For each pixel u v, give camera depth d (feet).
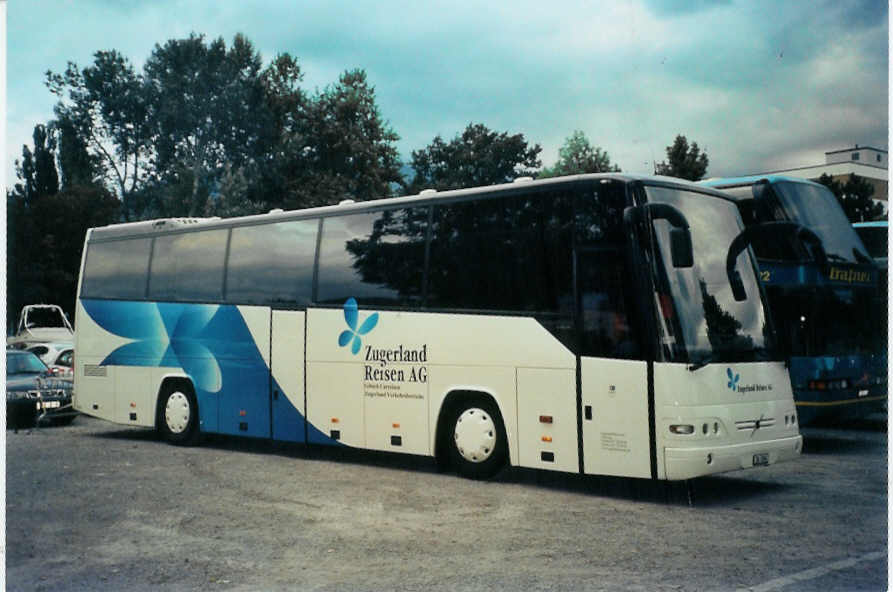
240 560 24.12
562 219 33.86
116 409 52.19
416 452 38.06
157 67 135.23
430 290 37.99
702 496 33.12
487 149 193.36
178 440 49.34
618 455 31.50
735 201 35.70
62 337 96.89
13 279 124.47
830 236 47.37
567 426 32.94
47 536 27.20
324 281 42.37
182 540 26.53
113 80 134.21
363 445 40.11
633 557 23.98
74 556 24.76
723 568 22.71
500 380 35.12
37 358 61.67
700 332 31.30
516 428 34.53
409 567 23.17
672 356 30.58
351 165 166.40
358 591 21.01
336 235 42.27
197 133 137.90
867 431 54.13
